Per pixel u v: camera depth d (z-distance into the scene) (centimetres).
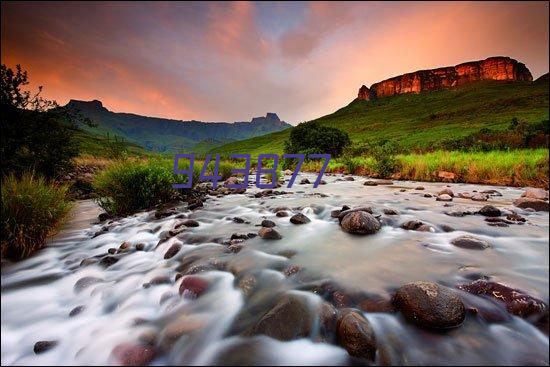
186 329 243
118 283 341
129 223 629
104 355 229
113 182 743
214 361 212
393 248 404
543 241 420
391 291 276
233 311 266
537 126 2334
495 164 1198
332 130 4038
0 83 775
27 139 815
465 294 267
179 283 322
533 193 723
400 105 15900
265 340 222
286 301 255
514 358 198
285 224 566
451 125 7738
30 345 254
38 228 476
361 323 215
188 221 575
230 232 514
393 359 199
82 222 674
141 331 251
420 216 587
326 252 394
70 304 314
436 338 214
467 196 800
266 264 357
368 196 882
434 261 353
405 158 1703
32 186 505
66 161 956
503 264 339
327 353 210
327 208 694
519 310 235
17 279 369
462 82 18012
